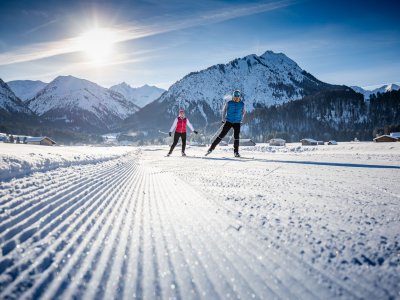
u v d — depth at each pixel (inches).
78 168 211.2
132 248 71.7
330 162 281.1
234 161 331.9
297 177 180.9
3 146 258.5
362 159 311.7
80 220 93.0
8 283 51.8
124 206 118.5
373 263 58.2
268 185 153.3
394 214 90.4
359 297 48.1
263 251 66.9
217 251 68.6
